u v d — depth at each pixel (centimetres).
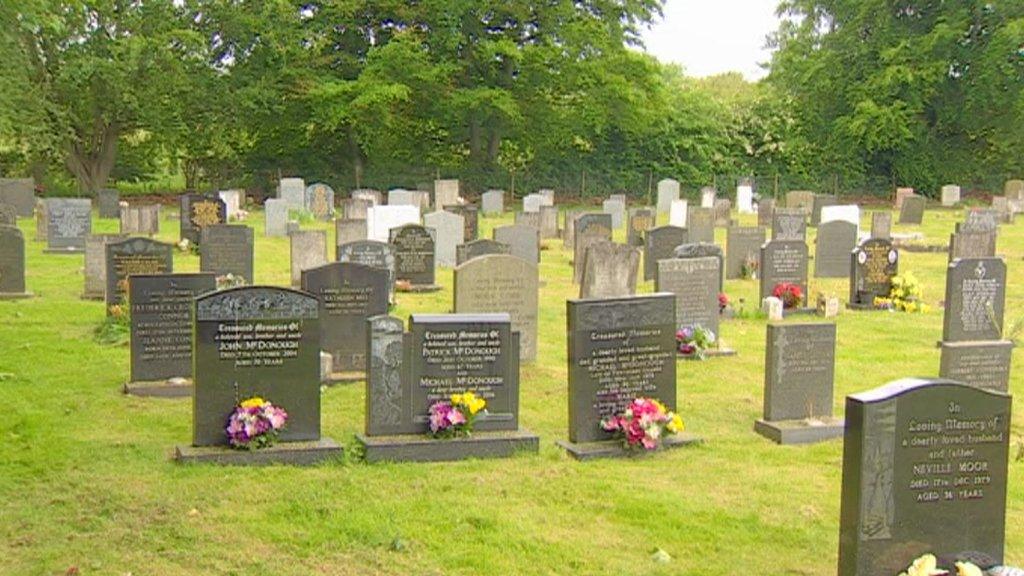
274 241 2673
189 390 1145
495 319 970
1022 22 4466
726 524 794
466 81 4559
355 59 4391
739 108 5500
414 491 851
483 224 3462
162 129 4041
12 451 933
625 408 981
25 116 3619
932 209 4434
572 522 795
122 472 880
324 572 696
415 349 952
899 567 654
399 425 954
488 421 973
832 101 5081
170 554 718
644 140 5122
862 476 641
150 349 1158
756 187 5116
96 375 1223
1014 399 1184
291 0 4278
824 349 1055
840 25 5044
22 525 762
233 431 905
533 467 919
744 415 1112
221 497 824
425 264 1938
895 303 1778
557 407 1127
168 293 1155
